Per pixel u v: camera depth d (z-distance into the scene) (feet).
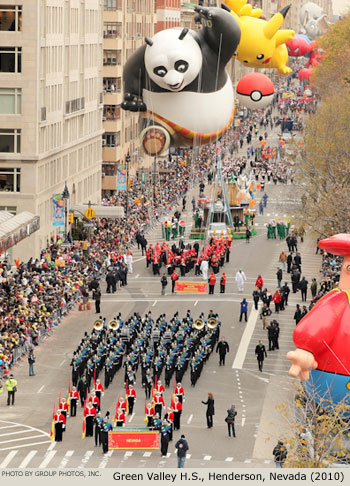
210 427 402.72
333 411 262.06
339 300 258.98
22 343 490.08
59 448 377.91
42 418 411.54
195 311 586.45
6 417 411.95
